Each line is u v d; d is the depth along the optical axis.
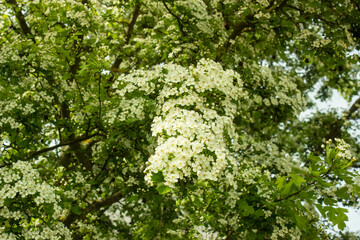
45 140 5.45
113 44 6.63
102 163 5.30
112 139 4.23
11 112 4.16
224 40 5.76
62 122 4.62
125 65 6.65
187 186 2.76
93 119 4.62
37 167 5.11
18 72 4.40
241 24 5.98
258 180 3.95
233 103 3.71
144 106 3.84
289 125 8.50
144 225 6.46
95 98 4.39
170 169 2.60
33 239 3.44
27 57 4.38
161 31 5.61
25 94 4.26
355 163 8.09
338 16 5.53
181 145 2.70
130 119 3.75
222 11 5.74
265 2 5.53
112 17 6.60
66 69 4.77
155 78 3.32
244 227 4.12
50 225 3.57
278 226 3.96
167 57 6.13
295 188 3.23
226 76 3.32
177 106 3.17
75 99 4.76
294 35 5.88
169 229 5.88
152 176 2.63
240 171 4.17
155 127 2.99
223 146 2.95
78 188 4.80
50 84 4.77
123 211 8.21
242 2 5.77
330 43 5.50
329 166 2.93
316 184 3.04
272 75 6.71
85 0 5.49
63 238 3.79
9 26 6.02
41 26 5.51
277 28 5.89
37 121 4.32
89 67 3.79
